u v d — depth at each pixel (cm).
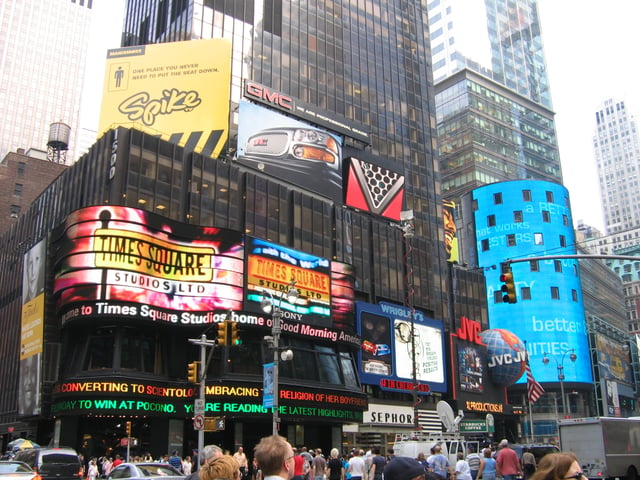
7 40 19262
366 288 6900
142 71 6109
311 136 6831
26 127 18762
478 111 13888
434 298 7975
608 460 3194
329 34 8350
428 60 9881
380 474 2394
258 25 7500
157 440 4497
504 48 15488
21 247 6481
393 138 8606
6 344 6219
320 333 5434
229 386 4584
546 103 16100
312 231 6406
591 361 10631
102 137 5288
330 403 5134
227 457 621
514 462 2272
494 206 10650
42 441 4944
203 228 4953
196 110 6016
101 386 4203
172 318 4638
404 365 6744
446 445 3312
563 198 10662
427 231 8462
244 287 4966
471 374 7719
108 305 4353
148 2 8356
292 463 545
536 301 9875
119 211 4556
